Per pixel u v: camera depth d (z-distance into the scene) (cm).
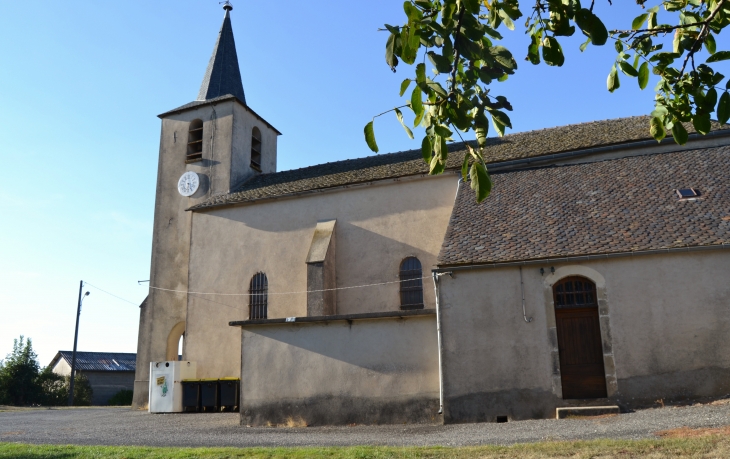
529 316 1456
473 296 1501
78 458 1046
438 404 1479
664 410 1255
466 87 461
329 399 1566
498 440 1075
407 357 1530
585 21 434
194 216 2553
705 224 1466
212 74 3002
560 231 1584
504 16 473
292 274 2294
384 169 2366
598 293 1433
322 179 2461
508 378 1432
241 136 2791
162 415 2064
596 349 1427
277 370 1633
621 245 1452
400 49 434
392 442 1149
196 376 2330
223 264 2438
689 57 520
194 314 2434
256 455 993
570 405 1379
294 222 2342
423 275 2078
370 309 2127
